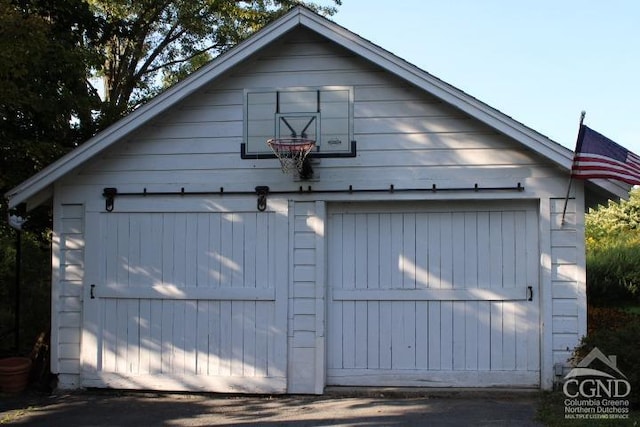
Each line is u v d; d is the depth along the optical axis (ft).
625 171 24.82
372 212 28.48
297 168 27.07
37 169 37.70
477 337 27.78
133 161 29.01
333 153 26.96
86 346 28.94
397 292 28.19
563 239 26.94
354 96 27.99
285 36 28.07
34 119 39.29
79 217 29.35
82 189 29.27
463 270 27.96
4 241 52.60
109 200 29.04
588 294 50.01
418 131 27.73
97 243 29.07
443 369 27.89
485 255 27.89
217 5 70.03
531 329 27.45
